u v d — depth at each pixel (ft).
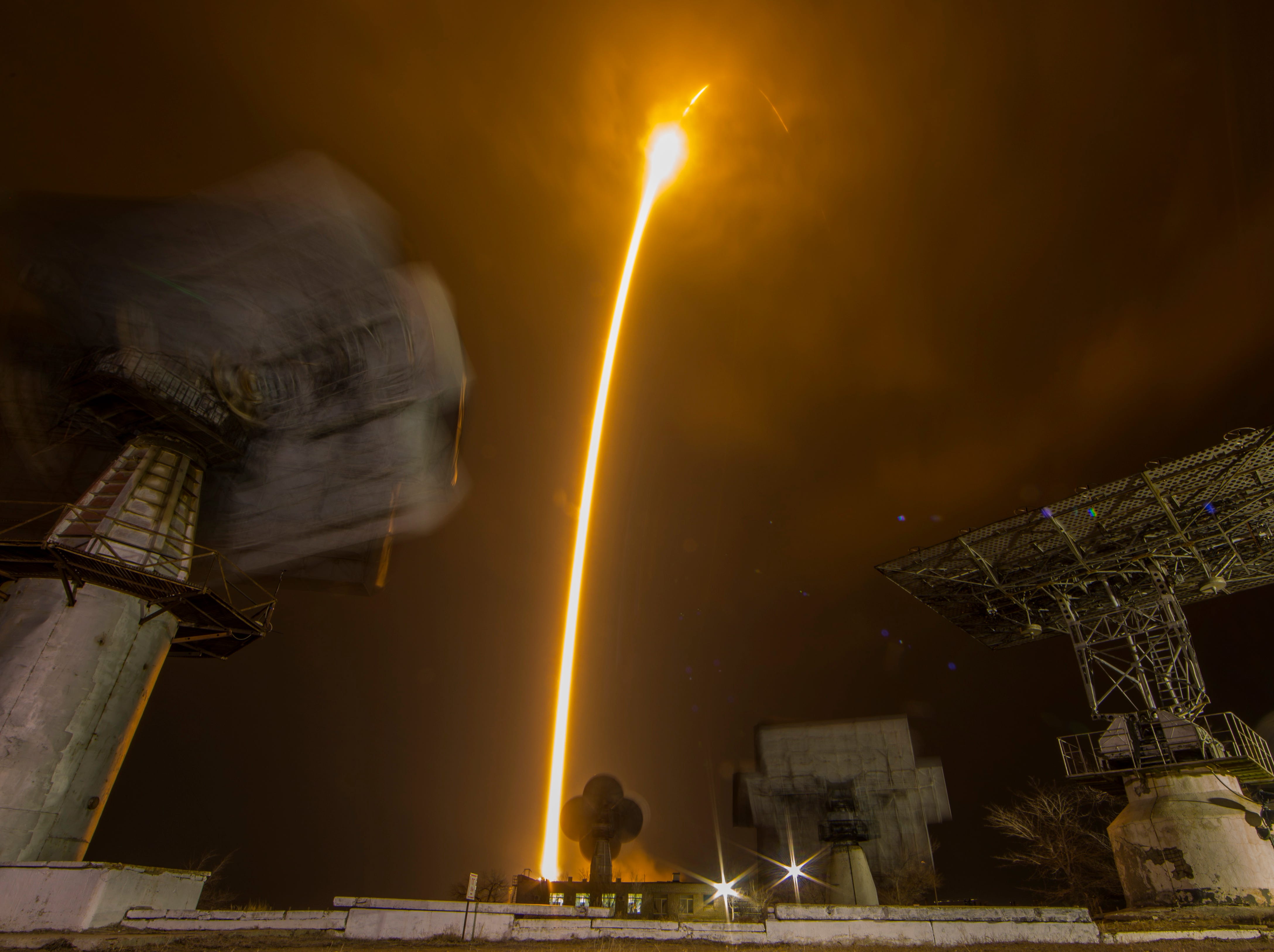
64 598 56.24
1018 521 66.44
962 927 41.55
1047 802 103.81
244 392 76.33
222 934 38.50
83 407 67.67
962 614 78.54
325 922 39.75
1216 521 59.00
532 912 42.22
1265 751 61.87
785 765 179.11
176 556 64.18
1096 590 68.85
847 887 121.19
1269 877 50.49
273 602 69.92
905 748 162.30
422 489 105.50
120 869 41.22
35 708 50.90
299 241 81.46
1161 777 57.88
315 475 89.92
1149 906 53.57
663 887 153.69
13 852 46.32
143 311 70.69
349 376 88.74
